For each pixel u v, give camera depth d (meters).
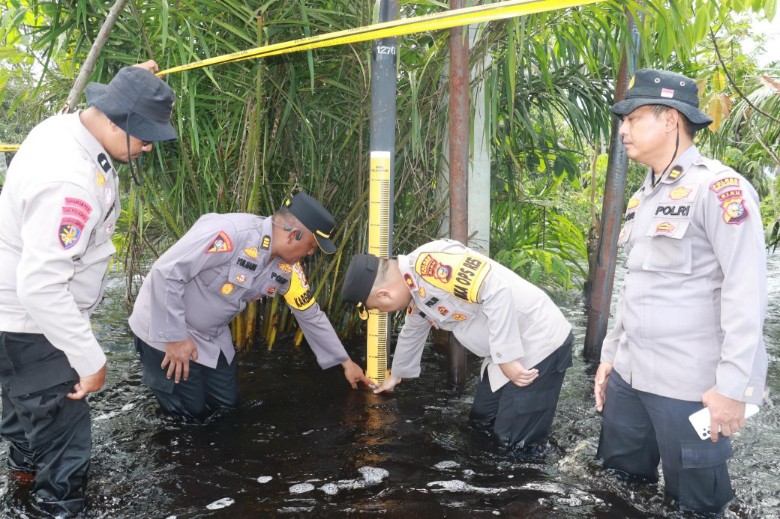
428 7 3.42
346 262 3.94
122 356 3.72
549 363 2.48
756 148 5.14
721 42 4.16
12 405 2.12
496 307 2.33
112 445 2.57
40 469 2.04
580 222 5.89
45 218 1.79
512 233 4.71
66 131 1.92
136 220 3.83
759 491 2.19
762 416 2.88
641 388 2.01
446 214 3.70
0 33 2.99
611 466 2.29
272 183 3.76
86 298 2.08
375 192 3.00
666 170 1.95
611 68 4.25
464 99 3.05
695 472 1.96
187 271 2.58
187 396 2.80
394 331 4.19
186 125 3.38
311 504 2.10
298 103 3.53
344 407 2.99
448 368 3.30
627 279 2.09
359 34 1.63
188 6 3.02
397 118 3.66
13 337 1.92
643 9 3.18
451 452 2.53
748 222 1.75
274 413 2.92
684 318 1.91
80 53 3.27
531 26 3.26
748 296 1.73
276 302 3.81
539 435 2.56
